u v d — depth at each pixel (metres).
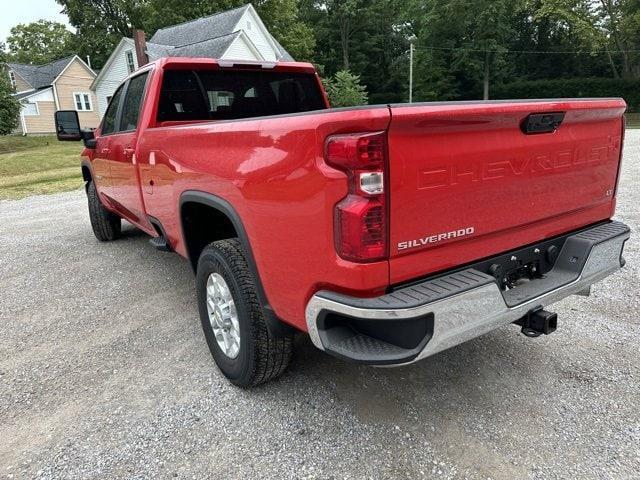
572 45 41.75
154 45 28.61
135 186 4.03
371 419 2.47
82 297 4.32
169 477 2.14
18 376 3.02
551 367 2.89
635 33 35.28
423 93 43.06
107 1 50.12
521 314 2.20
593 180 2.69
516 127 2.16
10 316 3.96
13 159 19.62
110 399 2.74
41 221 7.93
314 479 2.10
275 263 2.19
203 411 2.59
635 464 2.12
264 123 2.13
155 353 3.25
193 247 3.25
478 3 39.62
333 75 49.50
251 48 25.27
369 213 1.78
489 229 2.18
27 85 41.88
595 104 2.48
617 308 3.63
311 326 2.04
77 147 25.31
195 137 2.75
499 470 2.11
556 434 2.32
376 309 1.79
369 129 1.73
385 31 50.53
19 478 2.17
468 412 2.50
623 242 2.75
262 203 2.18
